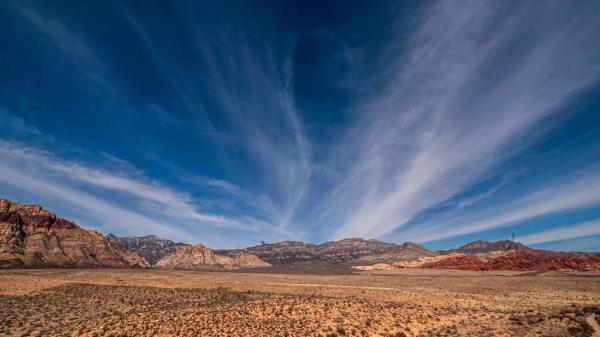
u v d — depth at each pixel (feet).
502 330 114.52
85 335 118.21
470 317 146.61
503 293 262.67
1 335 122.42
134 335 115.55
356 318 140.67
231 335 116.78
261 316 144.46
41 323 139.95
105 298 212.43
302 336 115.96
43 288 248.93
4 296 213.25
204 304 184.24
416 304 191.93
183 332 118.11
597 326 106.63
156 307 179.11
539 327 111.96
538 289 284.41
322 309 157.69
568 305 190.90
